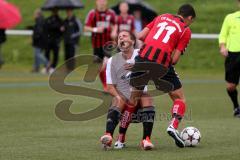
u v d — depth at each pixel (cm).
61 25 7131
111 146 2561
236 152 2422
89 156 2312
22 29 9325
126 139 2764
